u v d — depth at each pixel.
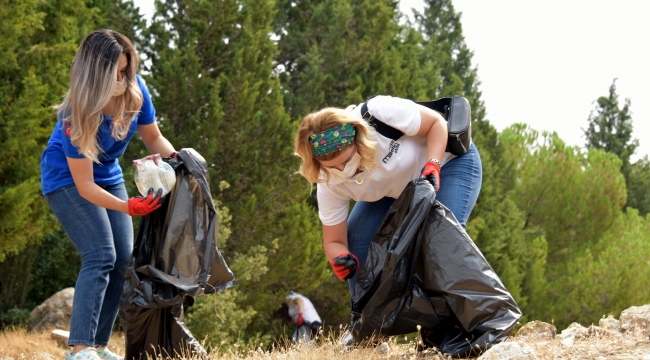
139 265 3.63
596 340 3.80
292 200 13.12
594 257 22.77
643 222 26.47
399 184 3.70
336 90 17.12
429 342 3.59
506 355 3.00
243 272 11.46
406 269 3.43
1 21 9.49
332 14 17.48
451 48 34.59
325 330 14.72
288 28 18.12
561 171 23.97
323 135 3.39
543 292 19.83
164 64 11.99
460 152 3.82
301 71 17.62
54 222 10.78
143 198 3.50
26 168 9.91
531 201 23.88
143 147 11.96
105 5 12.89
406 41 23.77
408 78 18.69
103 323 3.77
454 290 3.38
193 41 12.63
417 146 3.71
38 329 10.01
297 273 12.92
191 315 9.79
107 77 3.24
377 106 3.55
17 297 12.10
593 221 23.58
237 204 12.51
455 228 3.46
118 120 3.38
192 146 12.01
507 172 22.58
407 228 3.39
